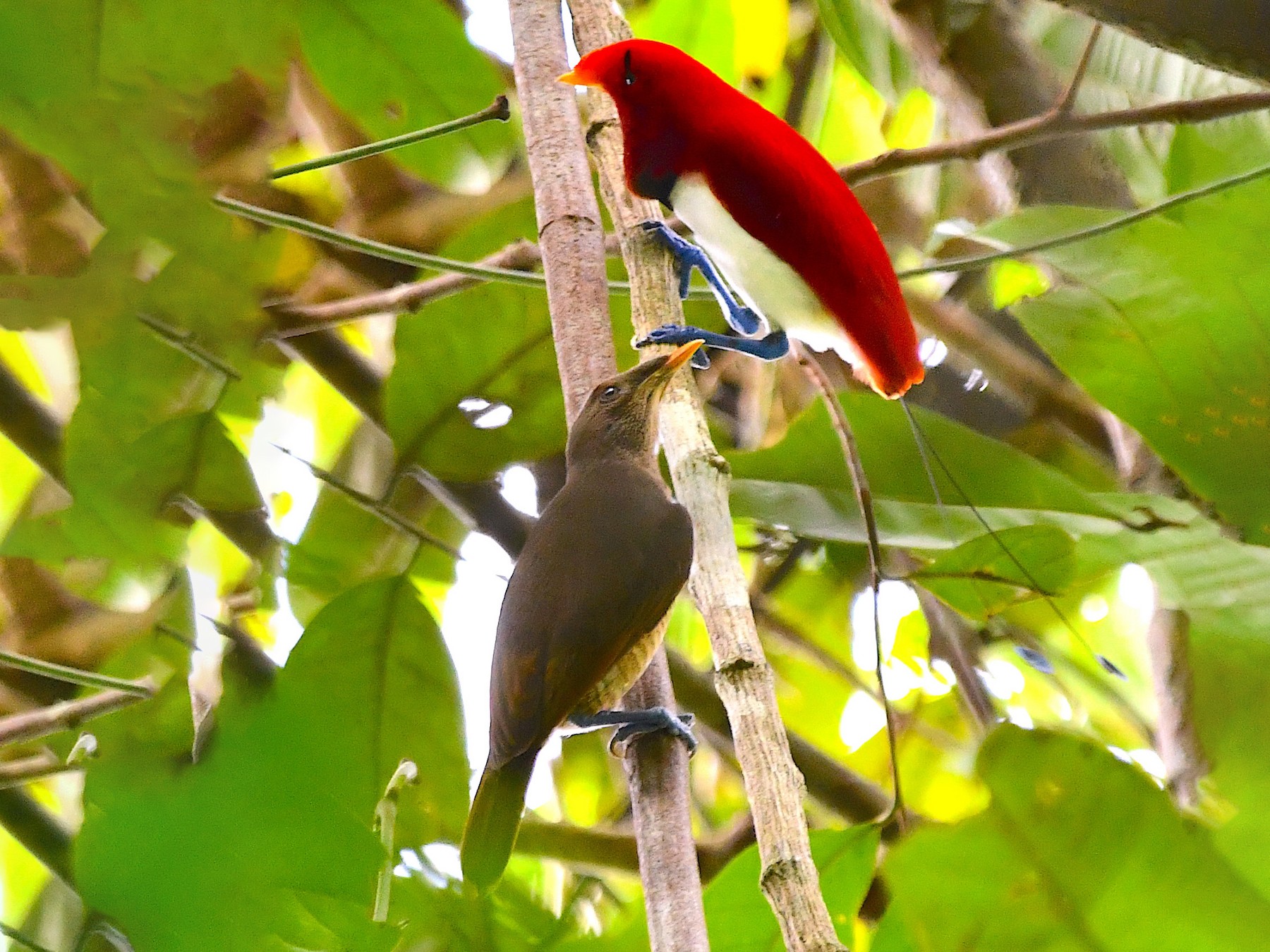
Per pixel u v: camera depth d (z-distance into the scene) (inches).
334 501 357.7
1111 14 295.1
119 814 108.1
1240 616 311.6
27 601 335.9
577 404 262.7
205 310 133.7
